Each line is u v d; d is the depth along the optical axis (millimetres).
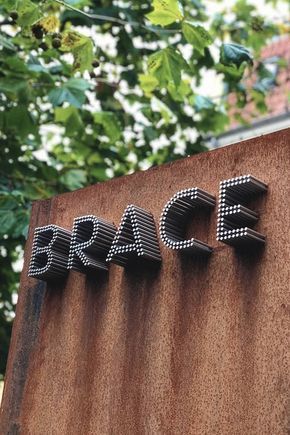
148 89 4805
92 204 3434
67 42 3748
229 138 9695
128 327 3031
